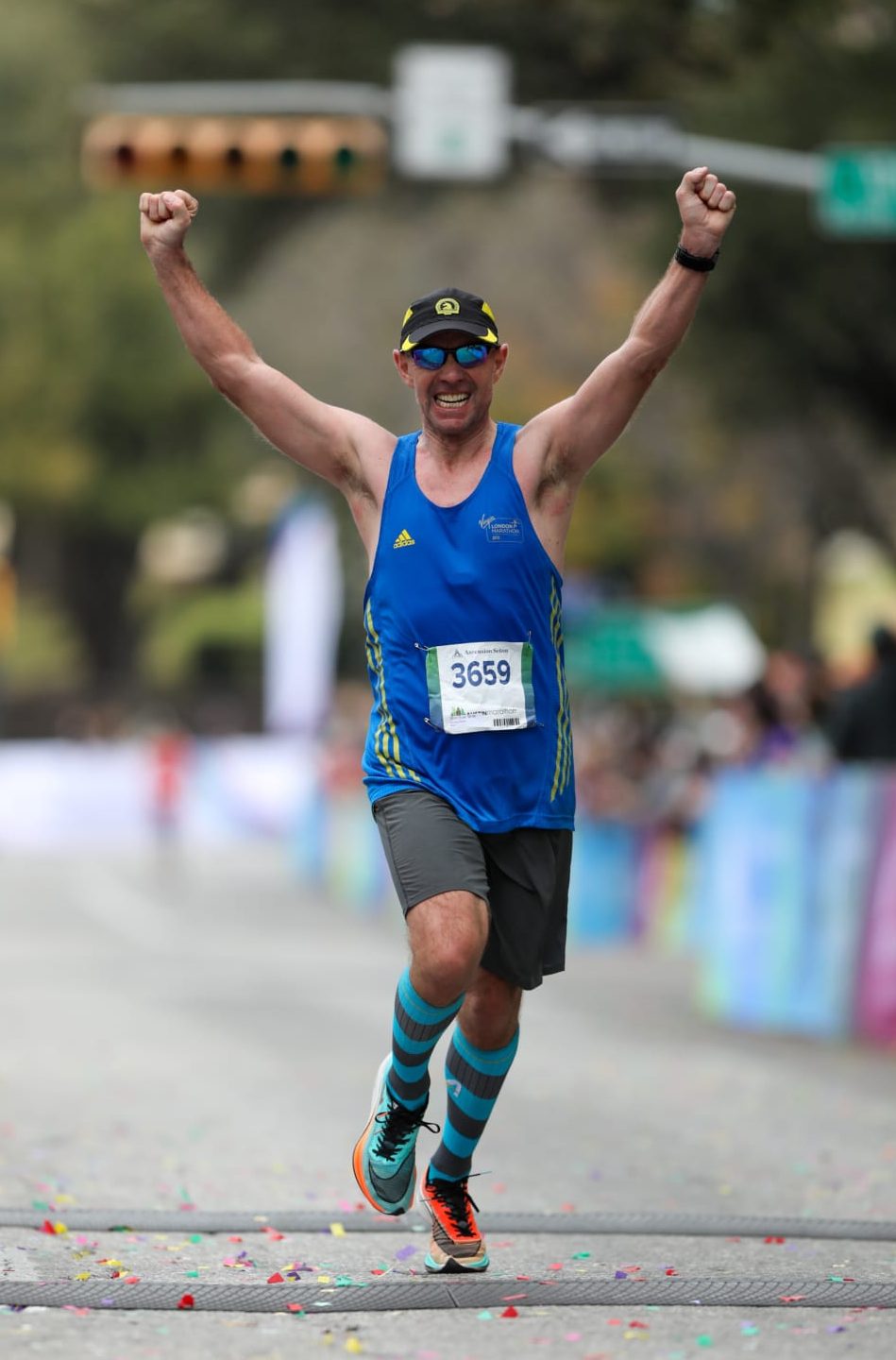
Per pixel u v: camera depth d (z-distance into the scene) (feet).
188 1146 90.89
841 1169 85.56
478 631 60.03
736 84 244.83
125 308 635.25
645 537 484.33
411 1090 60.18
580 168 183.01
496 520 60.18
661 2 254.88
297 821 397.60
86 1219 70.33
